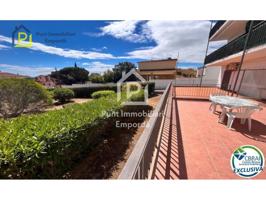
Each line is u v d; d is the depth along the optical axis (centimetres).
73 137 286
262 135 446
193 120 593
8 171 188
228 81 1539
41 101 937
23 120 296
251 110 474
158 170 293
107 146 435
